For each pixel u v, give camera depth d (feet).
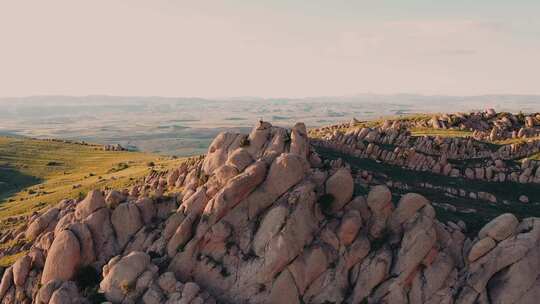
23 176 640.99
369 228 223.92
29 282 215.31
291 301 201.46
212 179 238.48
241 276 206.59
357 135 419.13
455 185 328.70
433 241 212.43
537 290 198.18
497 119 550.36
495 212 276.62
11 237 300.20
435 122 544.62
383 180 309.01
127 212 233.35
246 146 258.57
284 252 205.36
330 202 225.15
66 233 214.07
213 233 215.92
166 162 602.44
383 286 206.80
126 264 202.39
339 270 211.20
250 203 224.33
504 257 204.33
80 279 209.56
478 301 200.34
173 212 237.66
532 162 344.49
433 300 202.90
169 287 197.57
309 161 260.62
